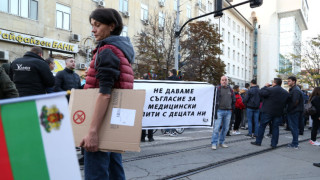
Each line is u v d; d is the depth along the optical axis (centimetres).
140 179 419
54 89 573
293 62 3114
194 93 638
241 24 5316
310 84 2780
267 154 652
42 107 138
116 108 203
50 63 627
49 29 1659
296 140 757
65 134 142
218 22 4084
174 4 2931
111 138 200
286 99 730
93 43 1967
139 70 2078
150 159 554
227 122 710
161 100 615
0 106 129
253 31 6303
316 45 2673
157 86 613
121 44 216
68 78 588
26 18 1525
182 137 891
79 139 201
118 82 211
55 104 141
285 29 6662
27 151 133
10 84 335
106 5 2064
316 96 818
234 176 457
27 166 133
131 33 2327
